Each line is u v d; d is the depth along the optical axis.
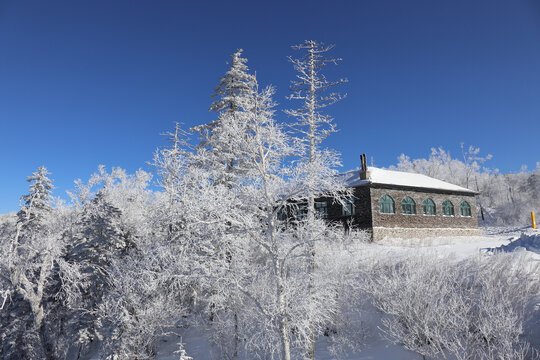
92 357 20.75
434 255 18.39
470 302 13.30
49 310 21.23
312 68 17.98
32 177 36.16
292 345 13.62
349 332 14.89
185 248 12.71
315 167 12.07
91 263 21.30
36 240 21.27
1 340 22.52
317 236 12.17
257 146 12.52
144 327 16.50
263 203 12.32
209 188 12.03
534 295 13.46
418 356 12.59
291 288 11.63
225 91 23.09
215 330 17.31
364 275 17.00
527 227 46.62
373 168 37.94
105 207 23.03
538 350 10.70
